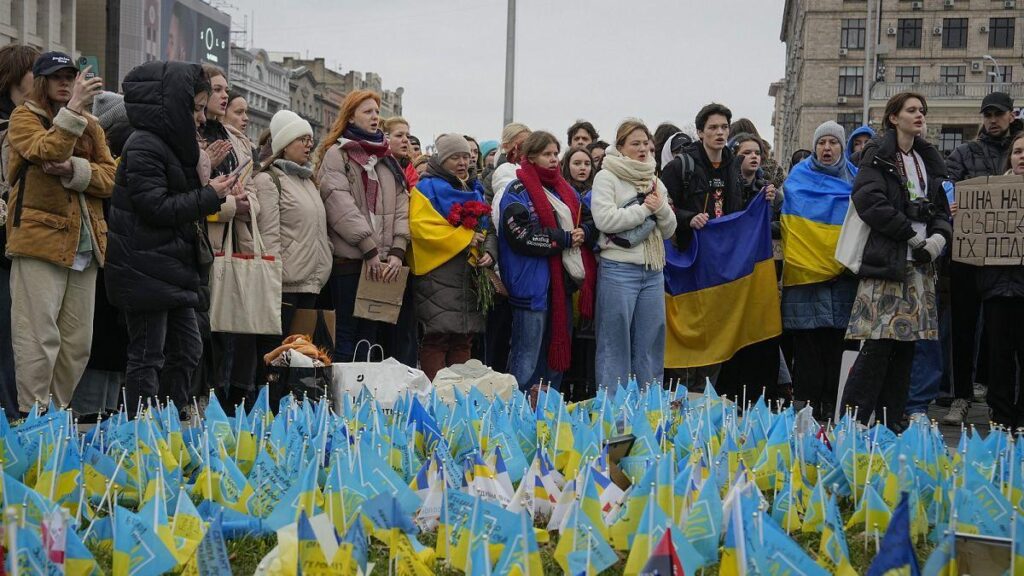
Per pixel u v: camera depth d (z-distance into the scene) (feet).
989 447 18.22
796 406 32.04
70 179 22.12
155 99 20.83
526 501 14.97
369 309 27.96
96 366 25.54
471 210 28.35
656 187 28.12
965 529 14.55
